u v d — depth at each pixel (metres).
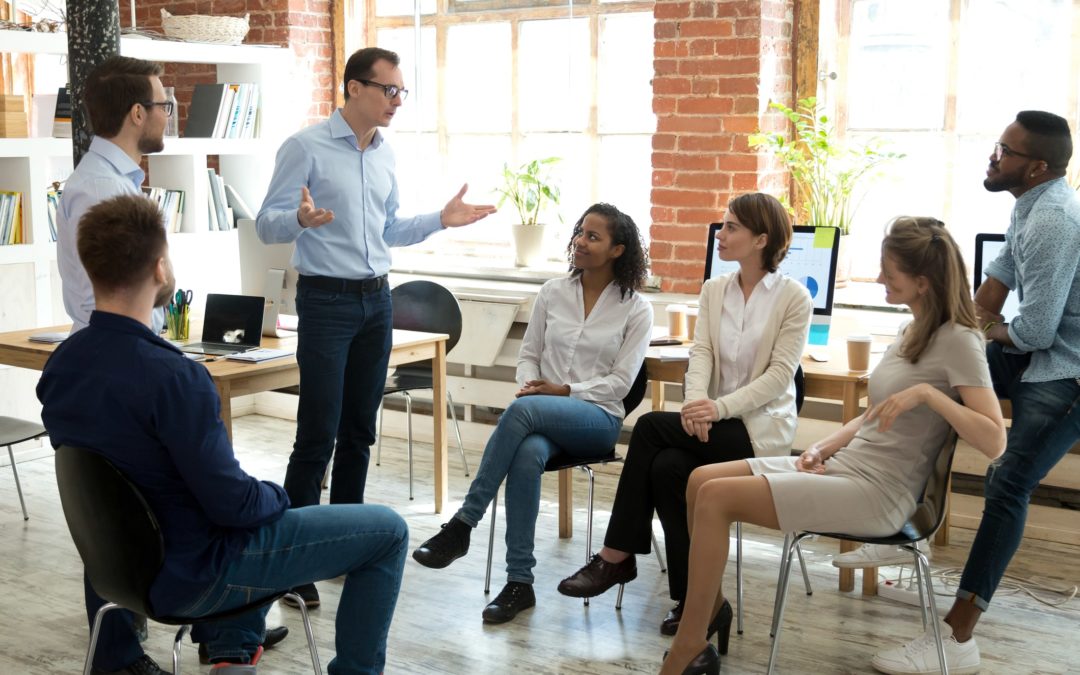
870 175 4.72
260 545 2.25
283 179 3.42
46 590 3.58
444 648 3.15
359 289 3.46
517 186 5.50
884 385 2.87
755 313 3.37
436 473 4.33
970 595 3.01
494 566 3.80
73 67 3.32
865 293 4.78
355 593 2.47
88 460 2.06
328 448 3.47
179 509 2.15
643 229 5.38
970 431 2.65
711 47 4.77
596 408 3.51
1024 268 3.12
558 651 3.13
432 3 5.86
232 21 5.55
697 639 2.73
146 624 3.11
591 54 5.40
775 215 3.32
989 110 4.64
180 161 5.43
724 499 2.74
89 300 2.89
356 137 3.47
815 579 3.67
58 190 5.23
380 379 3.64
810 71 4.86
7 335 3.89
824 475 2.82
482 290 5.34
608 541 3.28
